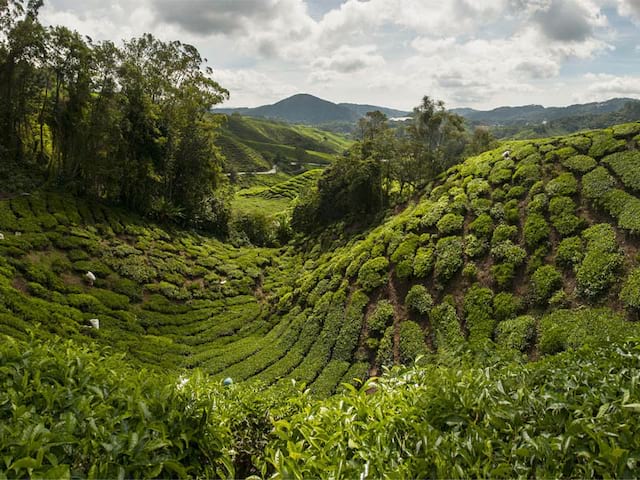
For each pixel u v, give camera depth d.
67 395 5.68
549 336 19.62
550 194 27.69
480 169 35.56
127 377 7.02
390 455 5.44
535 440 5.11
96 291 32.19
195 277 42.03
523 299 23.06
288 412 7.93
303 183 117.69
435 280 27.66
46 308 25.72
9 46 40.81
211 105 56.12
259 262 49.62
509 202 29.27
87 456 4.96
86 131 42.34
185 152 53.31
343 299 31.28
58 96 43.06
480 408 5.98
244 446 7.46
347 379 24.45
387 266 31.41
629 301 19.05
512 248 25.80
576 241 23.59
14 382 5.77
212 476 5.91
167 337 31.12
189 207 53.94
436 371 6.89
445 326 24.41
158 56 52.38
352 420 6.07
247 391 8.93
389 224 38.91
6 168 40.56
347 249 42.59
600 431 4.96
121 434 5.18
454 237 29.56
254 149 166.62
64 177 43.09
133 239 42.34
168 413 6.00
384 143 52.19
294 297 36.97
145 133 47.72
